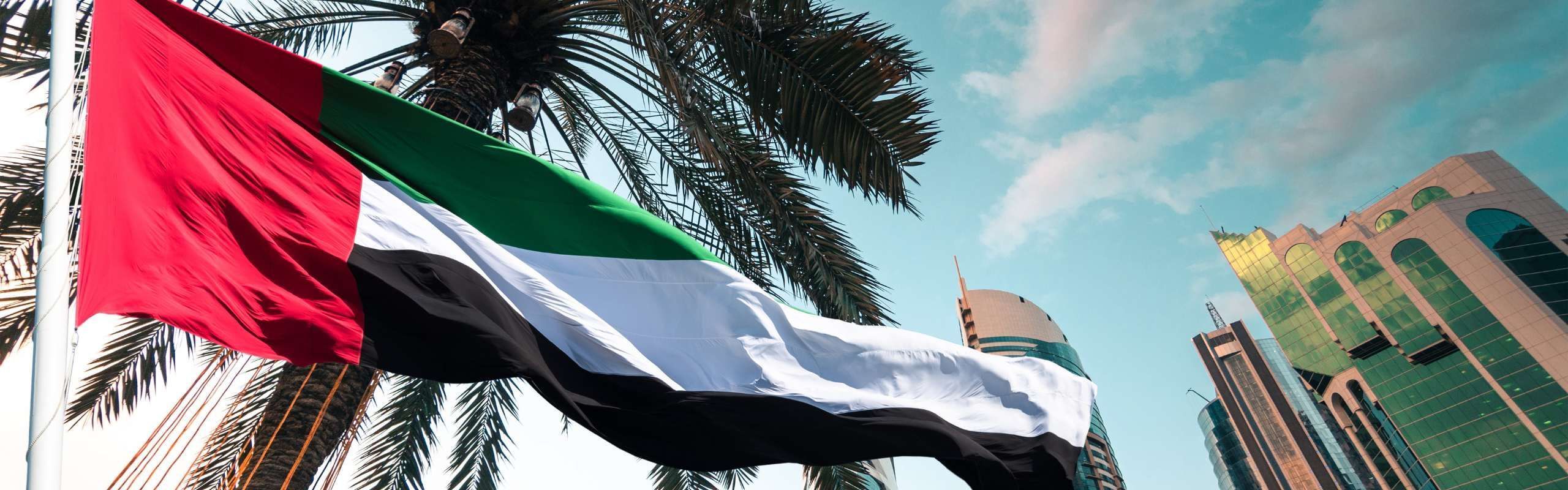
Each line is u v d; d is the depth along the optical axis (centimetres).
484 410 991
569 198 475
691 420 426
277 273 349
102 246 300
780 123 762
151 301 305
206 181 354
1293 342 12281
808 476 850
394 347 354
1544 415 8831
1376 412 11056
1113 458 14550
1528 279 9488
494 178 464
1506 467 9044
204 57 396
